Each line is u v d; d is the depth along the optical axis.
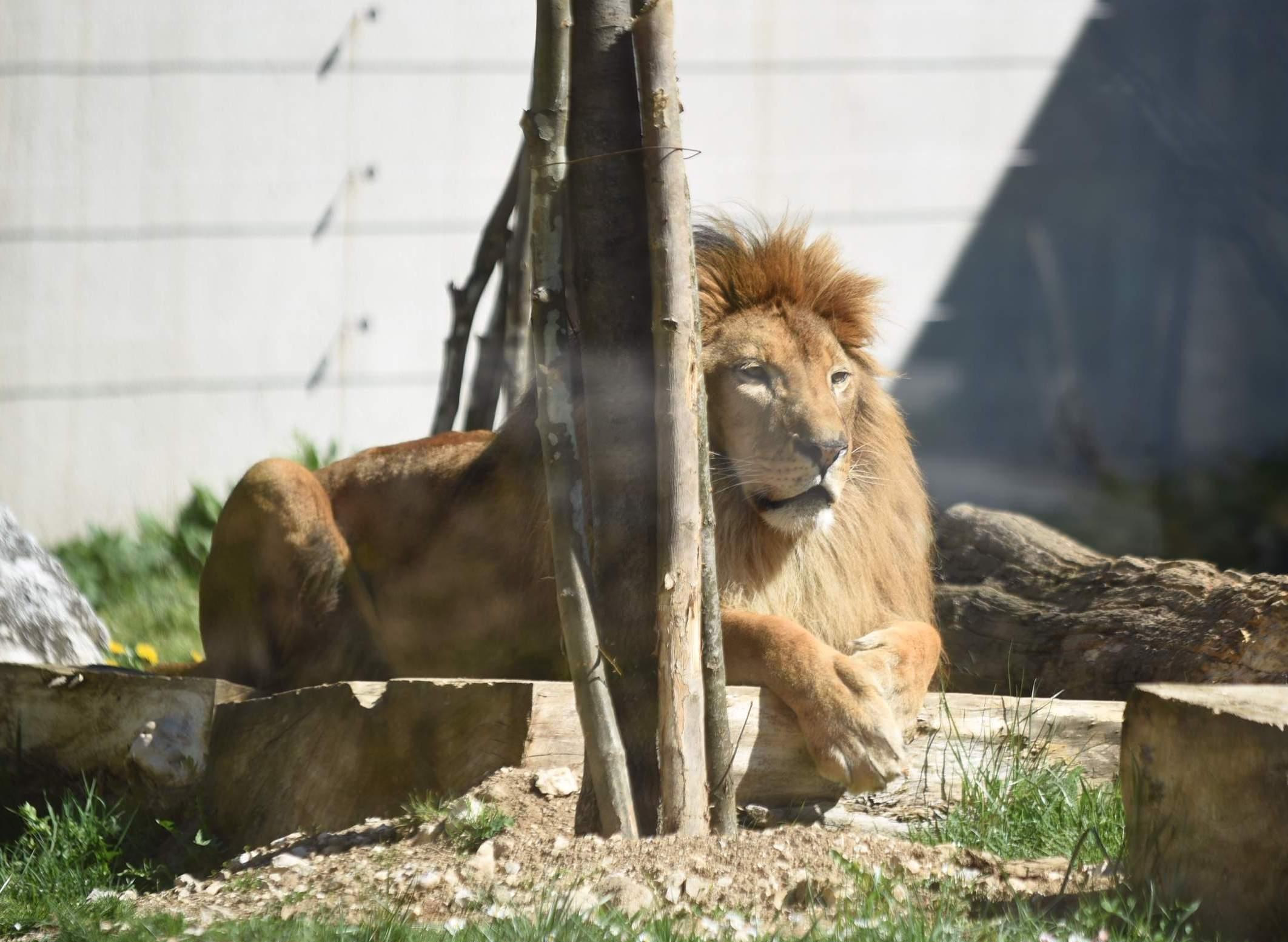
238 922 6.94
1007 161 25.56
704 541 7.82
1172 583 11.09
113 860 9.68
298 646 11.38
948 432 25.77
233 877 8.35
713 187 24.05
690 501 7.64
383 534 11.50
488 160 23.48
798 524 9.21
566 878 7.18
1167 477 25.91
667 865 7.21
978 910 6.91
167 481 22.91
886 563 10.13
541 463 10.19
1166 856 6.57
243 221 23.02
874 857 7.46
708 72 23.94
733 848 7.38
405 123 23.28
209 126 22.86
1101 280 26.38
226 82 22.86
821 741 8.31
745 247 9.98
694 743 7.71
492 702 8.86
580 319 7.86
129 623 17.92
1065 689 11.10
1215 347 27.17
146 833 10.09
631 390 7.84
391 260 23.38
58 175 22.56
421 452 11.66
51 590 13.37
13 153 22.44
